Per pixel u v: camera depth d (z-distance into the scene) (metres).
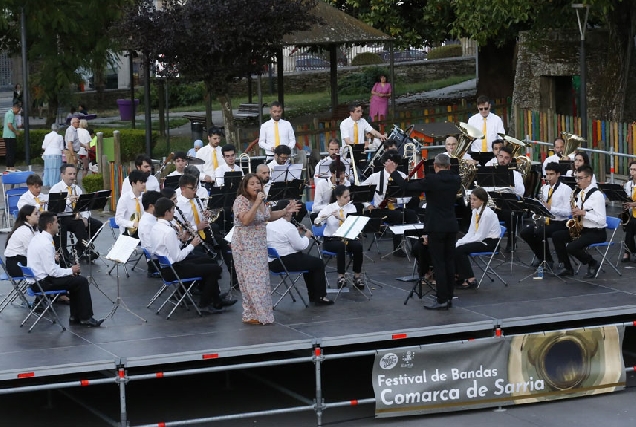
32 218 12.97
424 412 11.49
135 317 12.70
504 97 30.73
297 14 22.83
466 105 28.14
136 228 14.76
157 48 22.19
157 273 14.63
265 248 12.19
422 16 29.52
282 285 14.22
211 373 13.29
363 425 11.38
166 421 11.56
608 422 11.28
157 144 28.89
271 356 12.33
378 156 17.00
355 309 12.82
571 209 14.10
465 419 11.47
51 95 31.58
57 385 10.49
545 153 21.67
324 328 11.97
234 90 40.06
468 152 17.53
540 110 26.28
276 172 16.02
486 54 31.19
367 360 13.81
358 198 14.50
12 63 47.66
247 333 11.84
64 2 30.05
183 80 24.05
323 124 24.75
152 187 15.86
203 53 22.80
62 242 15.37
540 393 11.88
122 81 45.12
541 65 26.30
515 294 13.39
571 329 11.96
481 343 11.59
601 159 20.47
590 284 13.81
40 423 11.55
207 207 14.52
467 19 25.61
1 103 43.28
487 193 13.86
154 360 10.98
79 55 31.08
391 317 12.40
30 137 28.62
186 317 12.66
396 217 15.42
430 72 40.50
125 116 36.28
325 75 39.81
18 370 10.61
